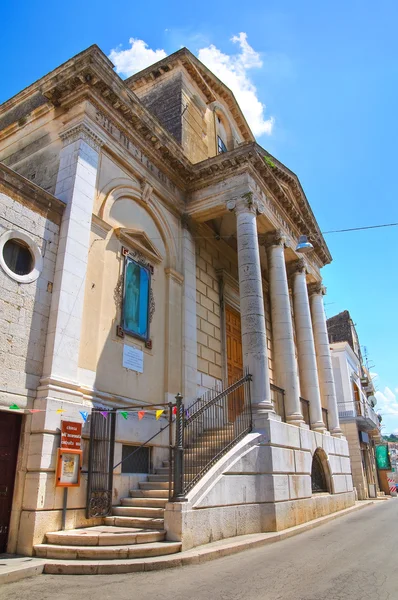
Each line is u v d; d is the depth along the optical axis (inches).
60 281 342.3
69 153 398.0
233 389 414.6
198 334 537.6
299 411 511.8
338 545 315.0
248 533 348.8
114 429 349.7
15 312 310.0
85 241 375.9
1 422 292.5
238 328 649.0
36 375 313.6
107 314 394.6
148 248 477.4
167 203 522.9
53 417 301.3
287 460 432.8
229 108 767.1
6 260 319.3
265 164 531.2
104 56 409.1
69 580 219.8
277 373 530.0
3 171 317.7
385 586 196.9
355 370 1373.0
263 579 213.2
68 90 419.8
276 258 573.9
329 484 566.3
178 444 304.5
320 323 750.5
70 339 337.7
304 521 440.1
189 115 626.2
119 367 395.2
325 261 794.2
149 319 453.4
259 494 378.6
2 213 317.1
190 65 647.8
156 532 276.8
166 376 458.6
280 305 551.8
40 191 347.3
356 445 1062.4
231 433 420.8
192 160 603.8
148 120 474.9
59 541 270.4
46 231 350.3
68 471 299.9
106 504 325.1
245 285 478.0
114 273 415.2
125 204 455.5
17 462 293.0
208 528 303.3
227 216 580.1
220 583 206.8
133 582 212.4
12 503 285.4
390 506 711.7
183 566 246.2
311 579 211.9
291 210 621.0
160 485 356.8
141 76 658.2
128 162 461.1
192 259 547.8
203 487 313.6
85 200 386.0
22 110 506.6
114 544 265.6
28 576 228.1
